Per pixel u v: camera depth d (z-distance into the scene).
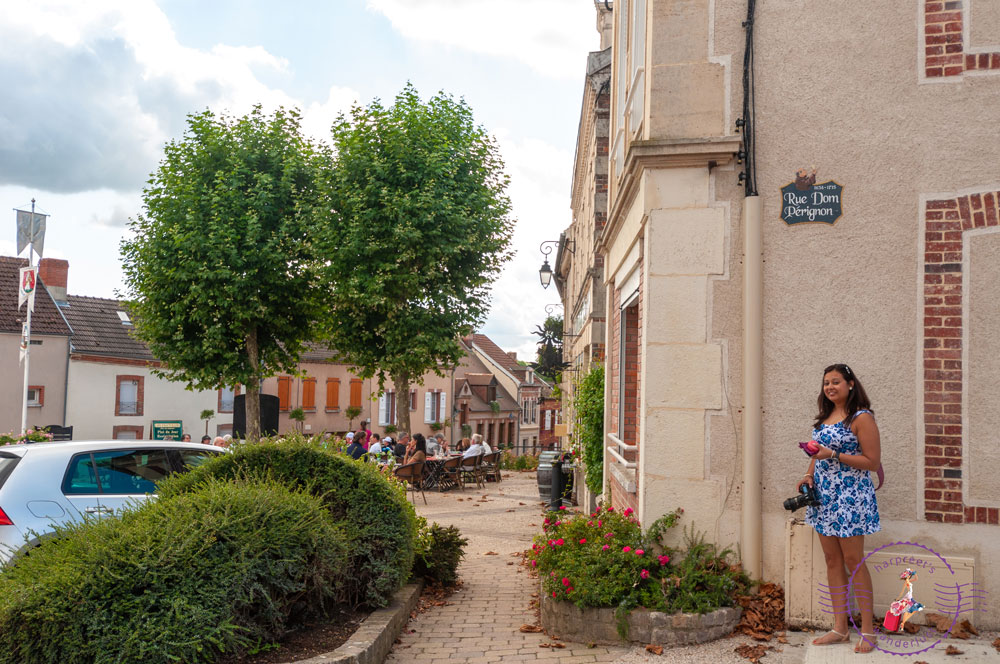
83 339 36.31
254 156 22.45
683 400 6.17
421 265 20.00
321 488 6.39
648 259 6.28
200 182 22.03
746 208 6.07
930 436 5.75
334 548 5.59
